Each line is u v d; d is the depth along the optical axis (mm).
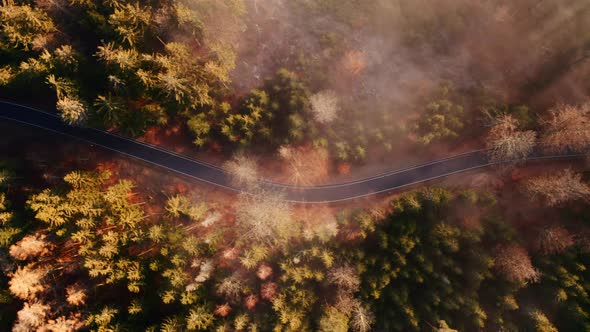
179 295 46031
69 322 43719
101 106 43938
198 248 46938
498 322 49438
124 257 45406
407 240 49375
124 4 41531
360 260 49469
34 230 45062
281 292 47094
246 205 49375
